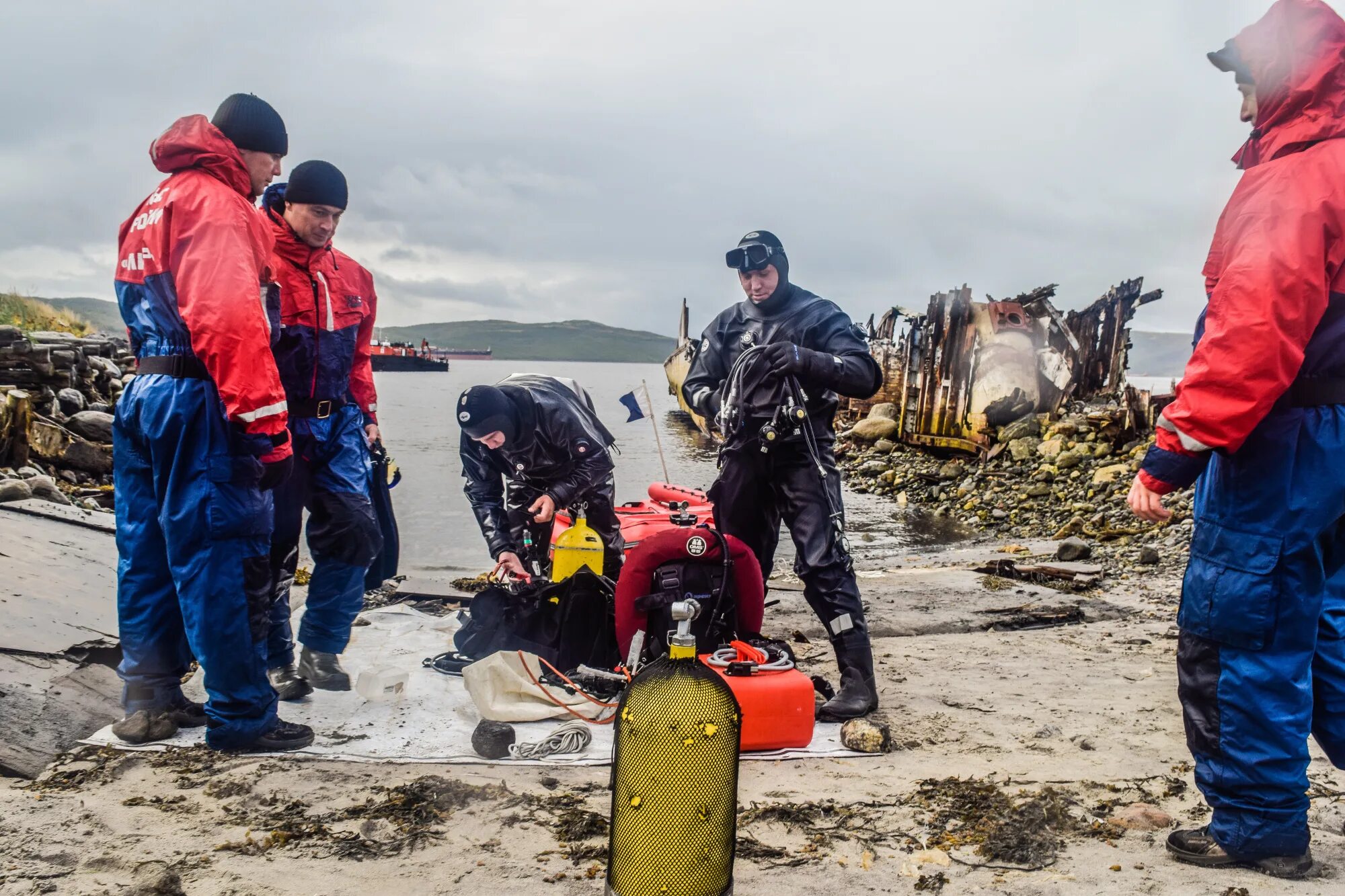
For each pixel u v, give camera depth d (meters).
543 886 2.82
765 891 2.80
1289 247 2.57
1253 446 2.79
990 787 3.54
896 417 23.45
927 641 6.31
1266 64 2.74
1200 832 3.02
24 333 11.91
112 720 4.11
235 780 3.53
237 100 3.84
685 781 2.62
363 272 4.79
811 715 4.10
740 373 4.73
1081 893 2.78
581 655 4.91
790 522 4.79
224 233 3.54
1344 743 2.97
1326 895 2.74
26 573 5.18
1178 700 4.88
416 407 45.28
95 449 10.98
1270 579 2.77
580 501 5.60
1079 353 21.19
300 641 4.81
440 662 5.08
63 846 2.98
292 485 4.46
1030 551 10.73
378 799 3.41
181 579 3.73
